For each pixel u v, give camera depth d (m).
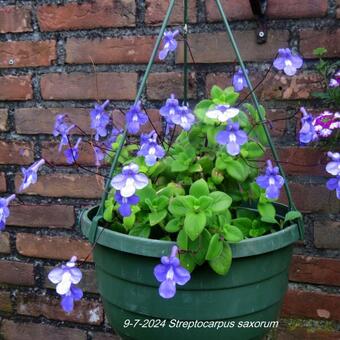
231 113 0.89
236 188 1.00
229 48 1.28
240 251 0.88
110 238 0.90
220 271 0.86
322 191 1.28
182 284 0.84
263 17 1.25
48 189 1.43
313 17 1.23
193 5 1.29
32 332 1.51
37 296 1.49
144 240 0.88
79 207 1.42
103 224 0.96
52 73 1.39
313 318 1.33
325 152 1.25
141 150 0.94
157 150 0.94
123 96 1.35
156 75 1.33
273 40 1.26
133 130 0.97
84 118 1.38
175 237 0.96
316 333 1.33
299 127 1.27
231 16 1.27
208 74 1.30
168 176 1.01
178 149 1.01
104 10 1.33
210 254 0.86
